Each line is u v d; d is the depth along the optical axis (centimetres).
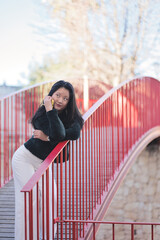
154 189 859
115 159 558
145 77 705
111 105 530
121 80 1741
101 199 434
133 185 848
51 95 291
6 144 605
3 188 491
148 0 1633
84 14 1592
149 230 807
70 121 294
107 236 785
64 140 295
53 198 287
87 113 393
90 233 372
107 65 1747
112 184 474
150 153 873
